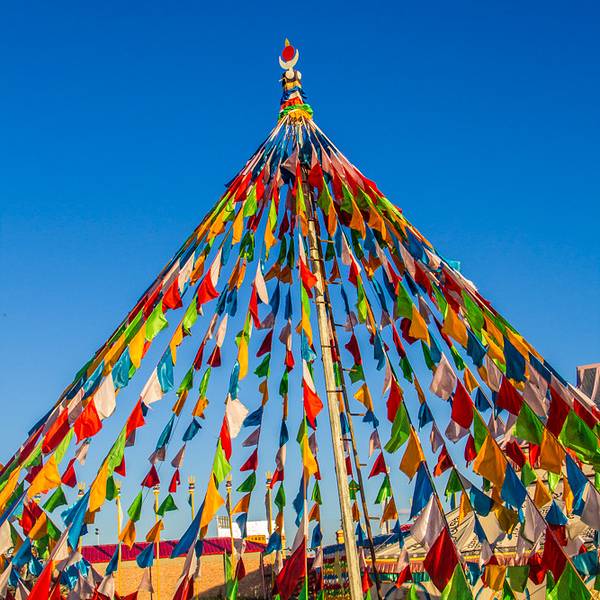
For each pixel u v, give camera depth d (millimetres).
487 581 9609
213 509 9312
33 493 9547
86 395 10641
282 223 13336
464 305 10938
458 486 9922
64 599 10570
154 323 10695
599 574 10609
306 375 10305
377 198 11984
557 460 8930
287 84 13906
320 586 12234
